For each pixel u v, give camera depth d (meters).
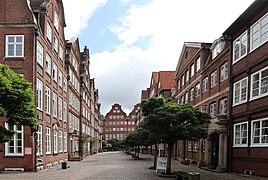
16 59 23.38
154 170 24.11
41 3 27.25
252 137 19.27
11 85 14.34
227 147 22.42
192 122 18.70
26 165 22.50
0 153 22.52
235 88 22.45
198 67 33.44
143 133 22.70
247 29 20.50
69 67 39.75
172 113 18.53
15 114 14.58
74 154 44.53
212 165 25.83
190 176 14.61
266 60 17.80
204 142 28.25
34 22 23.66
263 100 17.92
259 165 18.03
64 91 36.66
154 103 21.72
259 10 18.78
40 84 25.19
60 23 34.44
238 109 21.48
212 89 27.98
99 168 26.20
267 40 17.66
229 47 23.42
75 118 46.94
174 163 33.28
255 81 19.30
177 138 19.20
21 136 22.66
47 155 27.17
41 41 25.48
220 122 22.52
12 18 23.75
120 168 26.25
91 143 69.25
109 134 130.50
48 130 27.92
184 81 40.75
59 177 18.86
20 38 23.66
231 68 23.00
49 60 28.55
